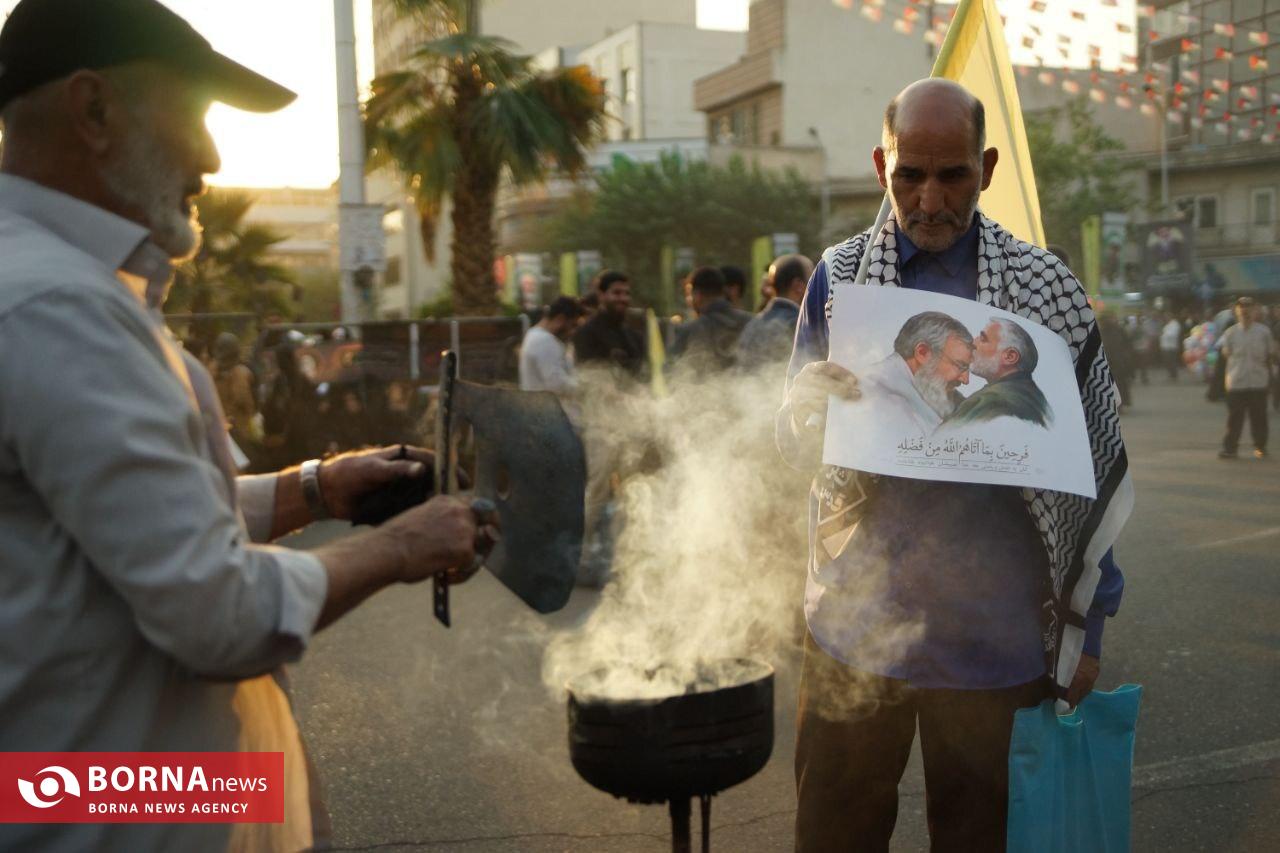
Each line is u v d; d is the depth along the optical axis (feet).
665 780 6.00
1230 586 18.38
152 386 3.58
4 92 3.88
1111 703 6.42
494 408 5.13
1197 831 9.70
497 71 43.45
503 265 103.14
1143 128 127.85
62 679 3.66
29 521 3.61
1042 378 5.92
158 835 3.89
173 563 3.46
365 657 15.28
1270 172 122.42
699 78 153.99
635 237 112.88
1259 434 36.65
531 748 11.90
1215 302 117.50
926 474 5.86
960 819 6.32
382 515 5.44
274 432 30.96
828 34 128.88
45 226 3.84
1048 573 6.07
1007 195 7.20
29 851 3.72
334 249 188.85
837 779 6.45
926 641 6.09
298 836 4.58
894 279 6.32
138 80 3.95
